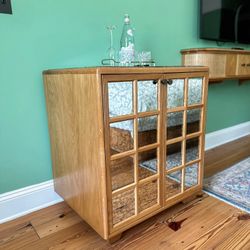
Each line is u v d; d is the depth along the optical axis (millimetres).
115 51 1546
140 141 1061
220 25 2035
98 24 1441
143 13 1643
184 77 1167
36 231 1181
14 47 1179
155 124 1103
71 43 1358
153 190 1176
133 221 1104
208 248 1041
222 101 2391
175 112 1171
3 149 1227
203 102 1293
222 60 1831
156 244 1074
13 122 1236
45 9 1236
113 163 985
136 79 979
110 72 895
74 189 1192
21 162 1295
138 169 1078
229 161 2000
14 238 1135
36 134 1324
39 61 1267
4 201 1252
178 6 1829
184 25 1905
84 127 1005
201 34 1942
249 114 2814
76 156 1111
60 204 1416
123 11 1537
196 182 1410
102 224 1027
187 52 1861
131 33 1500
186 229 1166
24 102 1256
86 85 934
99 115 904
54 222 1249
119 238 1103
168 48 1845
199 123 1318
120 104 957
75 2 1328
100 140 929
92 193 1051
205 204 1370
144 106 1038
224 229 1158
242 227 1170
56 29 1292
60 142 1230
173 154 1231
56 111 1202
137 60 1442
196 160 1354
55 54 1313
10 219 1273
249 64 2088
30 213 1329
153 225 1200
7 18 1136
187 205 1365
